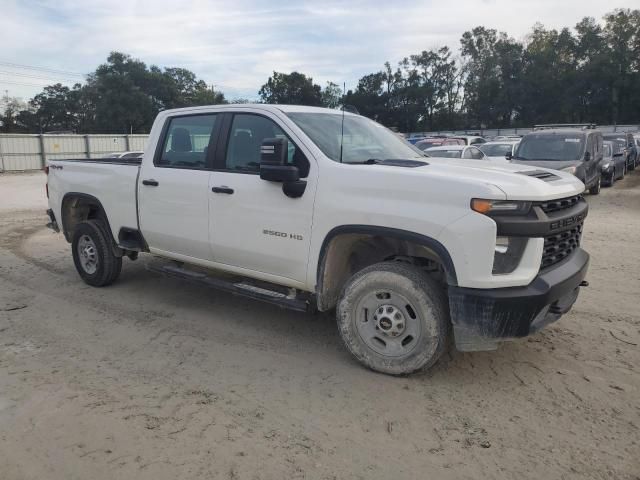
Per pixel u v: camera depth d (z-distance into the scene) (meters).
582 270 4.06
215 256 4.98
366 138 4.86
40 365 4.30
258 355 4.49
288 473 2.92
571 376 4.02
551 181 4.02
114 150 39.12
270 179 4.19
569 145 14.49
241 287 4.81
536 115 84.56
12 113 87.00
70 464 3.01
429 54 91.81
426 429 3.35
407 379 4.00
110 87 76.31
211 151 4.96
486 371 4.11
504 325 3.53
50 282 6.73
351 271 4.53
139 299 6.01
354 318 4.11
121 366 4.29
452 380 3.98
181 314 5.52
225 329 5.09
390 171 3.85
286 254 4.38
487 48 92.38
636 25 77.81
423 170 3.91
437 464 3.00
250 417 3.50
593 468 2.96
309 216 4.18
